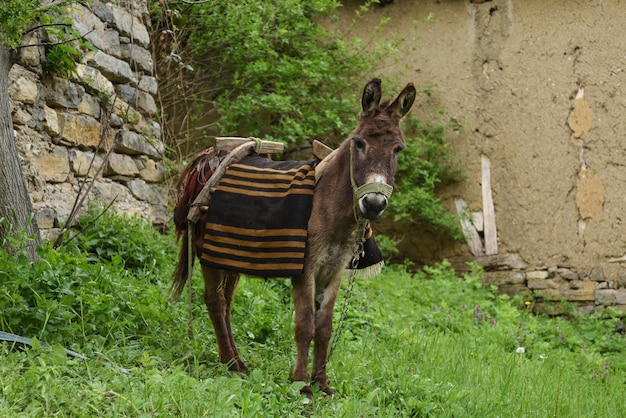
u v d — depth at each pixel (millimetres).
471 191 10367
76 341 4551
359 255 4770
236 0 9148
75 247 5879
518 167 10148
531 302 9906
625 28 9797
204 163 5023
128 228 6453
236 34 9305
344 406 4172
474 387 5199
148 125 7523
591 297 9711
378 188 4199
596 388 6180
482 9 10469
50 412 3447
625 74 9750
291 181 4551
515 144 10180
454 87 10508
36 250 4949
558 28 10086
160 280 6082
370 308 7125
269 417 3900
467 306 8398
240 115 9883
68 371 3891
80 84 6578
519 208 10125
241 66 9898
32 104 5973
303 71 9594
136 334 4906
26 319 4461
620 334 9023
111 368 4113
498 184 10242
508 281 10094
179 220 5074
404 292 8438
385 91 10547
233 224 4555
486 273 10227
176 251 6902
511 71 10258
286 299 6602
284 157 11008
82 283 4961
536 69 10148
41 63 6113
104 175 6816
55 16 6102
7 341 4215
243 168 4766
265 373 4773
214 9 9133
